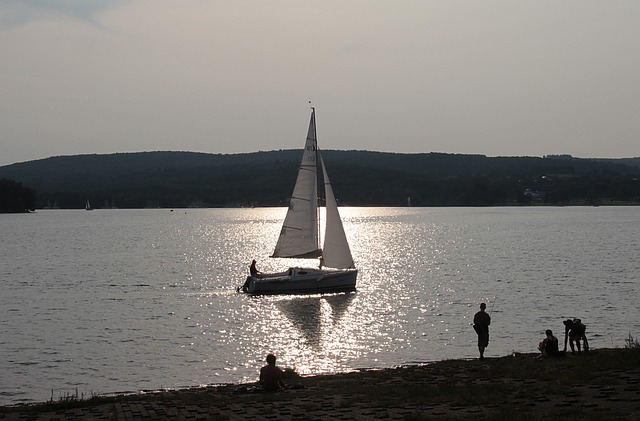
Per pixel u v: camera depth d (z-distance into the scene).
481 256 99.81
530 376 25.28
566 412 18.28
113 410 22.19
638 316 46.94
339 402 22.02
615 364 26.19
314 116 65.81
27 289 66.25
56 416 21.80
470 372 27.53
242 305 55.50
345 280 62.25
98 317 49.84
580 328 30.03
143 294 62.53
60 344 40.34
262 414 20.14
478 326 30.89
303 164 65.31
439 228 180.62
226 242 141.25
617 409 18.58
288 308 53.66
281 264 94.88
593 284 64.56
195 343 40.66
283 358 36.69
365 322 47.03
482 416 18.67
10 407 24.94
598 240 129.12
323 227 153.75
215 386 29.72
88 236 160.25
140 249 122.19
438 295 59.50
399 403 21.44
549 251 106.19
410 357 36.50
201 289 66.06
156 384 31.94
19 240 146.00
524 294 58.81
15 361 36.22
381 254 106.00
